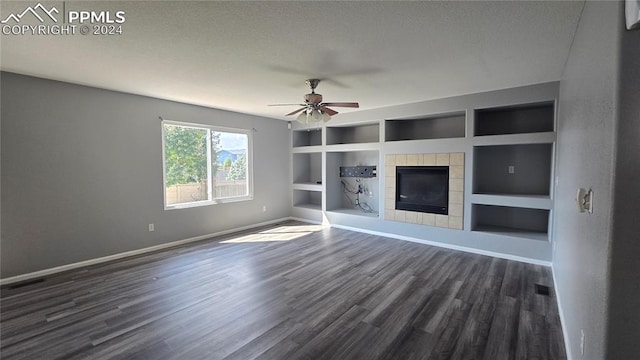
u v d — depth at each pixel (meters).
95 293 2.97
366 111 5.43
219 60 2.82
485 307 2.66
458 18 2.02
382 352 2.05
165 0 1.78
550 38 2.31
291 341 2.17
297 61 2.86
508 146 4.48
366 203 6.23
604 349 1.09
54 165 3.55
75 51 2.58
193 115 4.94
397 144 5.05
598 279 1.21
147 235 4.43
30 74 3.29
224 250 4.45
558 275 2.87
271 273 3.51
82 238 3.79
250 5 1.84
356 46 2.50
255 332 2.29
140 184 4.33
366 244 4.76
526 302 2.74
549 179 4.10
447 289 3.04
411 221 4.93
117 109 4.05
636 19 0.94
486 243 4.16
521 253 3.87
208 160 5.29
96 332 2.29
